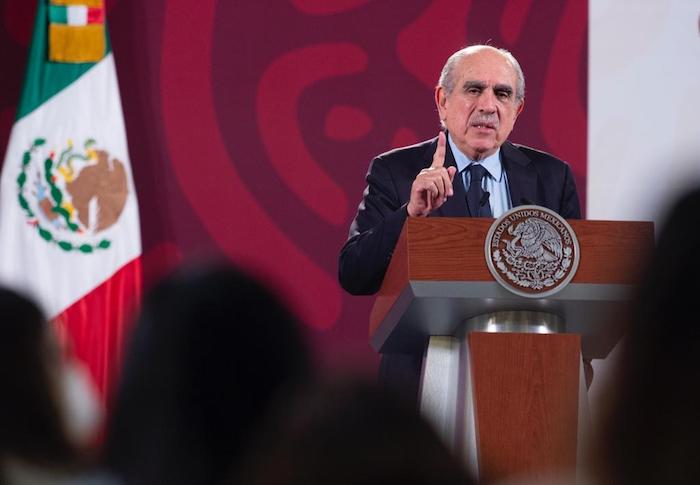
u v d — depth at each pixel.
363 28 12.81
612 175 12.32
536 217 5.66
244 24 12.77
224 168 12.60
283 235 12.56
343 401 1.92
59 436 3.03
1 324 3.00
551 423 5.49
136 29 12.73
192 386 2.84
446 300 5.66
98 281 11.91
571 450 5.47
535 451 5.47
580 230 5.67
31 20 12.73
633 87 12.45
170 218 12.51
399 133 12.73
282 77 12.73
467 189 7.87
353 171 12.66
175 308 2.87
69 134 12.12
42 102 12.17
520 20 12.77
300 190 12.62
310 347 2.91
